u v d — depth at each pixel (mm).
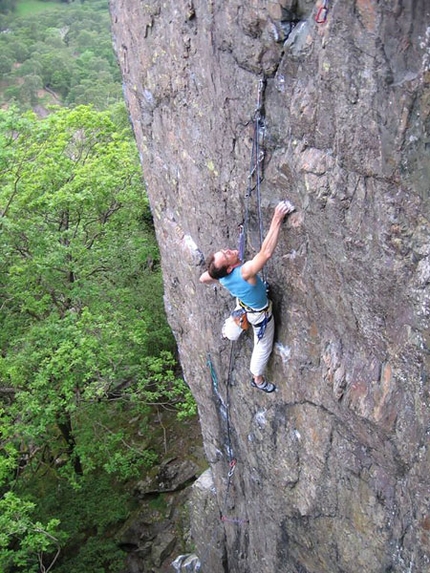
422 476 5500
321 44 5027
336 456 6793
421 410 5336
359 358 5996
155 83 8047
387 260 5133
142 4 7633
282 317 6930
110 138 17922
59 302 16734
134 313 15836
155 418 18328
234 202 7117
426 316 4941
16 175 15117
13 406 13633
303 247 6168
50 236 14797
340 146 5176
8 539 11812
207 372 9727
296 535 8281
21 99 41062
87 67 45656
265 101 5957
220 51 6305
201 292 8836
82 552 14781
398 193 4844
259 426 8258
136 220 17734
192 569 12992
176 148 8172
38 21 57344
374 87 4676
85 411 15500
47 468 16562
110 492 15875
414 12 4230
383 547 6512
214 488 11516
